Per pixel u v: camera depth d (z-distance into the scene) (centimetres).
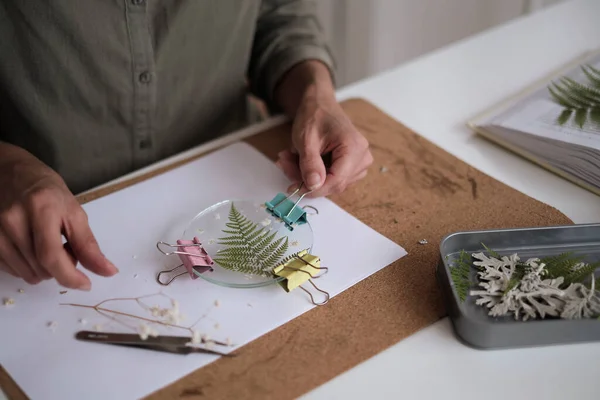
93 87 93
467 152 91
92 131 98
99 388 59
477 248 71
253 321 65
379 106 101
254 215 77
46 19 85
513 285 65
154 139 104
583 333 62
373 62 182
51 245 62
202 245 73
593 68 101
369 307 67
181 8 93
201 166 88
